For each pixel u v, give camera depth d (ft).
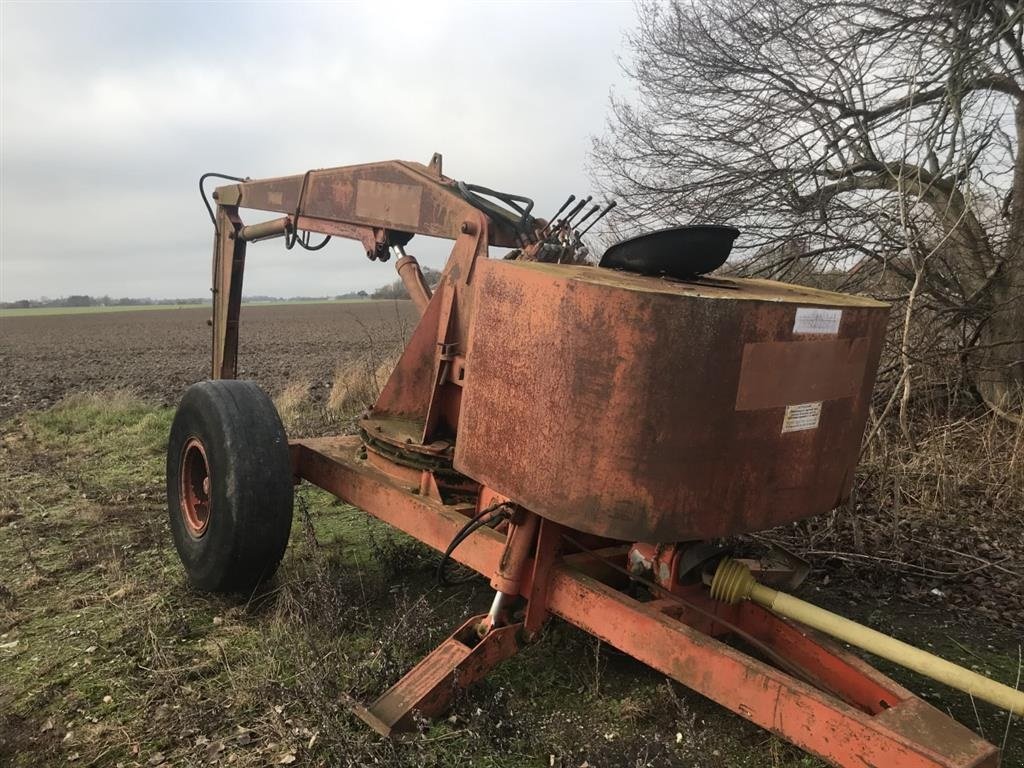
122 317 225.97
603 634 9.04
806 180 25.23
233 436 12.17
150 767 8.91
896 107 24.21
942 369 22.71
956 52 21.34
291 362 63.87
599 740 9.41
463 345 11.82
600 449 7.82
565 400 7.98
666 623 8.39
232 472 12.03
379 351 46.39
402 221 14.05
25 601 13.44
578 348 7.85
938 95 22.50
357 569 14.57
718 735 9.62
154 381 50.55
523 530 9.50
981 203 22.97
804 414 8.43
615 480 7.80
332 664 10.48
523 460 8.45
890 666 11.85
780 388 8.10
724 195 26.20
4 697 10.39
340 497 13.32
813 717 7.25
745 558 11.51
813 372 8.39
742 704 7.79
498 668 10.97
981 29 22.27
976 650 12.29
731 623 9.94
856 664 8.63
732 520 8.14
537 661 11.16
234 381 13.23
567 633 11.86
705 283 9.29
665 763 8.92
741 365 7.70
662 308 7.44
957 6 22.16
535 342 8.23
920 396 22.88
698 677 8.11
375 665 10.37
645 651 8.58
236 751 9.12
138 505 19.08
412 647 11.21
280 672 10.79
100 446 26.37
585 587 9.23
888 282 23.81
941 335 23.20
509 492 8.64
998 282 22.91
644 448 7.67
